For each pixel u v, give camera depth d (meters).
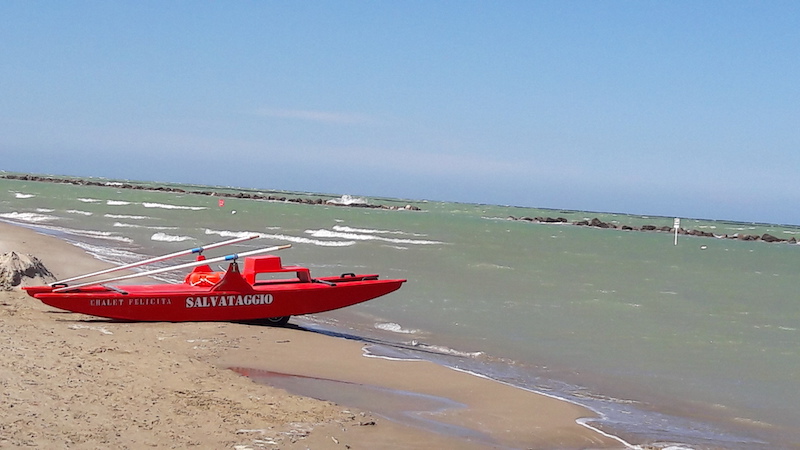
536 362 10.65
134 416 6.24
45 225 32.12
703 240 56.66
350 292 12.40
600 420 7.79
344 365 9.49
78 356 8.16
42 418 5.83
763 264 33.56
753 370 10.71
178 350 9.38
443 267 22.89
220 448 5.71
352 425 6.75
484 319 13.96
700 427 7.86
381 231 41.97
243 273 12.32
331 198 111.56
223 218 45.59
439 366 9.80
